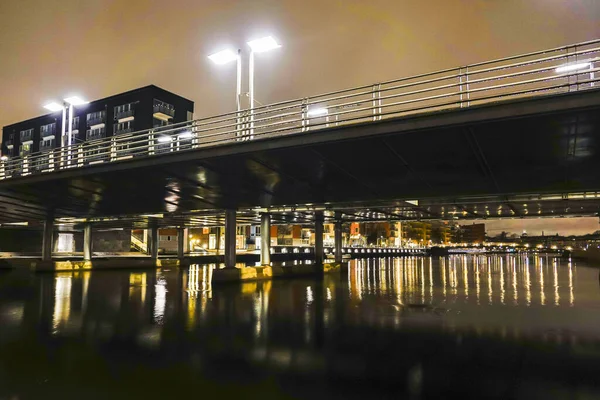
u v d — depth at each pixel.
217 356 10.59
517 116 13.12
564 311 17.94
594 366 9.85
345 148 16.95
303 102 18.12
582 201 24.55
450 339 12.55
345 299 21.86
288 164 19.39
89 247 46.50
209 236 104.38
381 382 8.71
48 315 16.58
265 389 8.28
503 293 24.98
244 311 17.73
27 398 7.80
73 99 35.28
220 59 23.14
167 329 13.88
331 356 10.63
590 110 12.39
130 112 79.06
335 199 26.84
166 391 8.16
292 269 36.34
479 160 17.05
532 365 9.90
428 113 14.38
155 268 49.41
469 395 8.01
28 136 92.62
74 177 24.53
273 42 21.97
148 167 21.30
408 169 18.86
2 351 11.06
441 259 104.38
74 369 9.52
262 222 34.59
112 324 14.72
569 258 96.75
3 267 46.56
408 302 20.75
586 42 12.62
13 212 40.09
